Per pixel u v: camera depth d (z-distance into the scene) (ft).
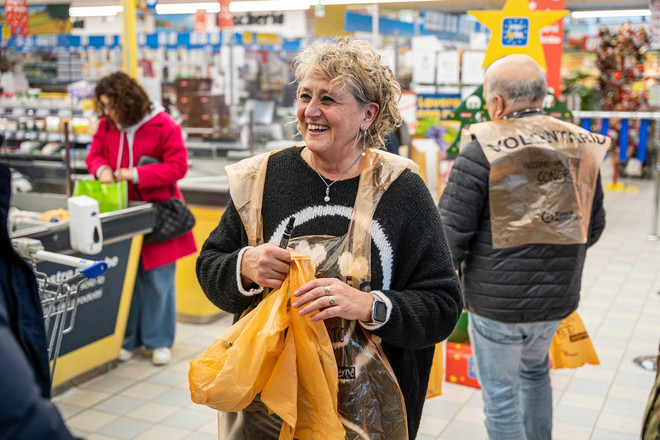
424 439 9.63
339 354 4.72
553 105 11.05
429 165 12.82
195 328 14.32
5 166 3.61
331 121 4.70
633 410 10.61
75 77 24.52
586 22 48.98
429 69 18.01
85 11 24.12
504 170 7.03
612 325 14.61
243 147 18.69
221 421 5.16
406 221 4.93
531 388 7.92
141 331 12.36
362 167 4.97
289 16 28.94
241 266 4.82
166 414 10.37
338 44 4.87
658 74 38.68
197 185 14.32
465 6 37.73
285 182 5.02
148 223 11.51
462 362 11.43
